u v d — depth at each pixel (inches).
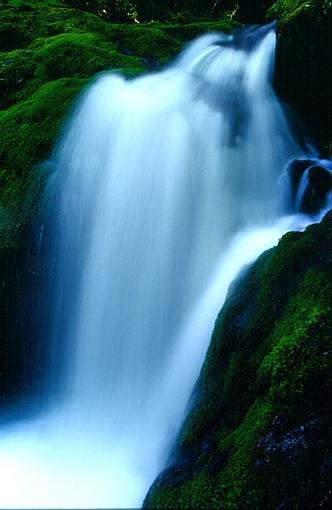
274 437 123.2
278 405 126.2
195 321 186.5
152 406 184.2
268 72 261.7
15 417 216.8
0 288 220.2
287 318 142.1
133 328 205.0
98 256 215.0
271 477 119.6
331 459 117.1
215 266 200.4
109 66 268.1
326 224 160.9
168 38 301.1
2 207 226.2
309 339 130.1
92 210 219.3
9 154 236.4
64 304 217.9
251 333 148.2
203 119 236.5
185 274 205.8
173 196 215.3
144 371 195.9
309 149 250.8
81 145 227.6
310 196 219.8
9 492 164.7
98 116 231.9
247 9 433.7
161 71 278.7
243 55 276.5
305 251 155.3
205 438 141.3
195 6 481.1
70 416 208.7
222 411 143.2
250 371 141.4
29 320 222.5
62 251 218.5
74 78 258.2
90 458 179.2
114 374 204.2
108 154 222.8
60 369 219.3
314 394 123.3
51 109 242.8
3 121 249.1
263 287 156.0
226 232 215.5
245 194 230.8
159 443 166.1
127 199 215.5
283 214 227.9
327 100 239.6
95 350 210.2
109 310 210.4
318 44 224.4
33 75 277.3
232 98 254.8
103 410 202.1
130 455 176.2
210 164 225.5
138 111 229.1
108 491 158.6
